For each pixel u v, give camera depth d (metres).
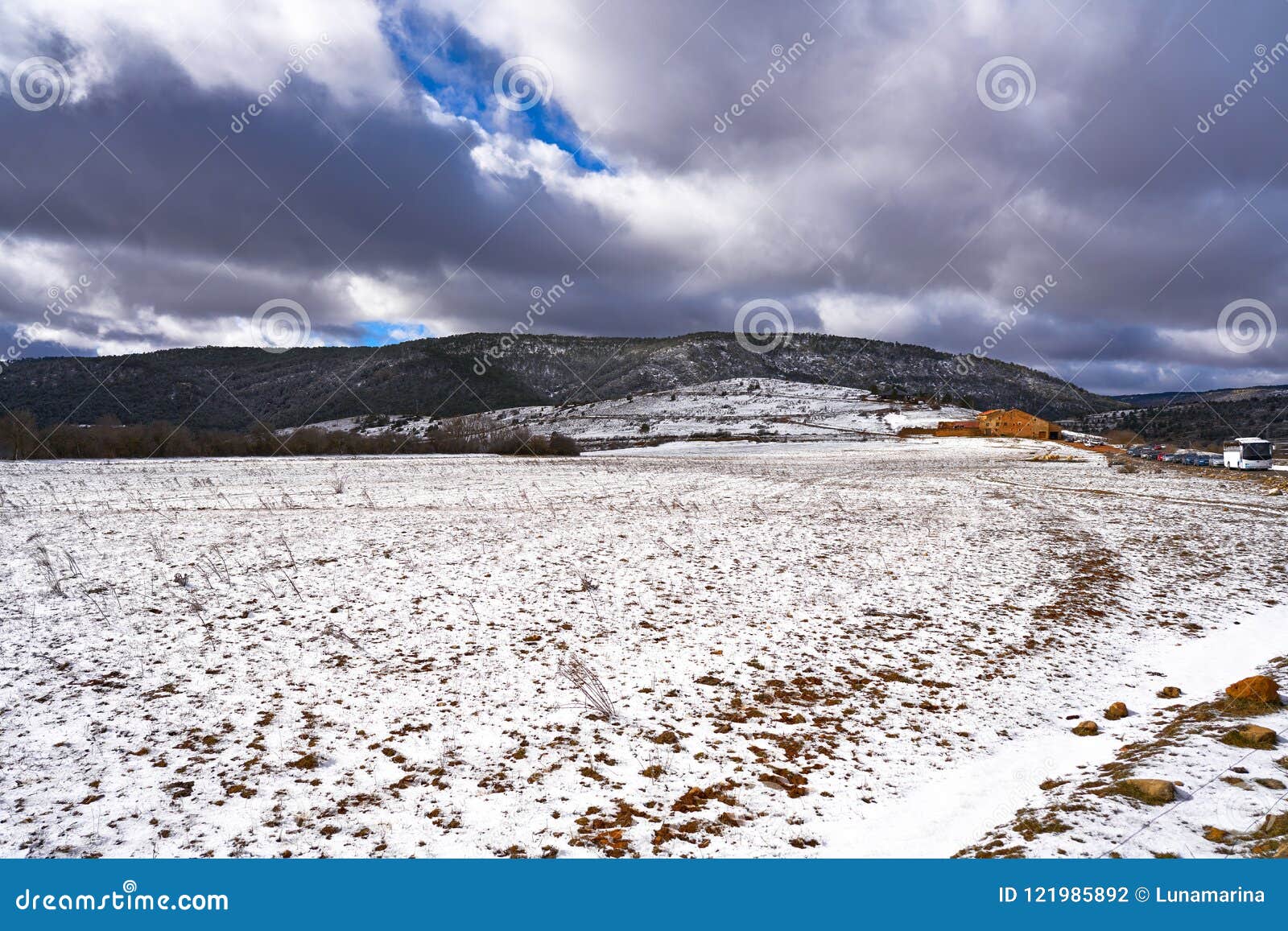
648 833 4.24
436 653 7.41
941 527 17.05
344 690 6.41
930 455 59.00
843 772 5.09
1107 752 5.37
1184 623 9.40
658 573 11.39
